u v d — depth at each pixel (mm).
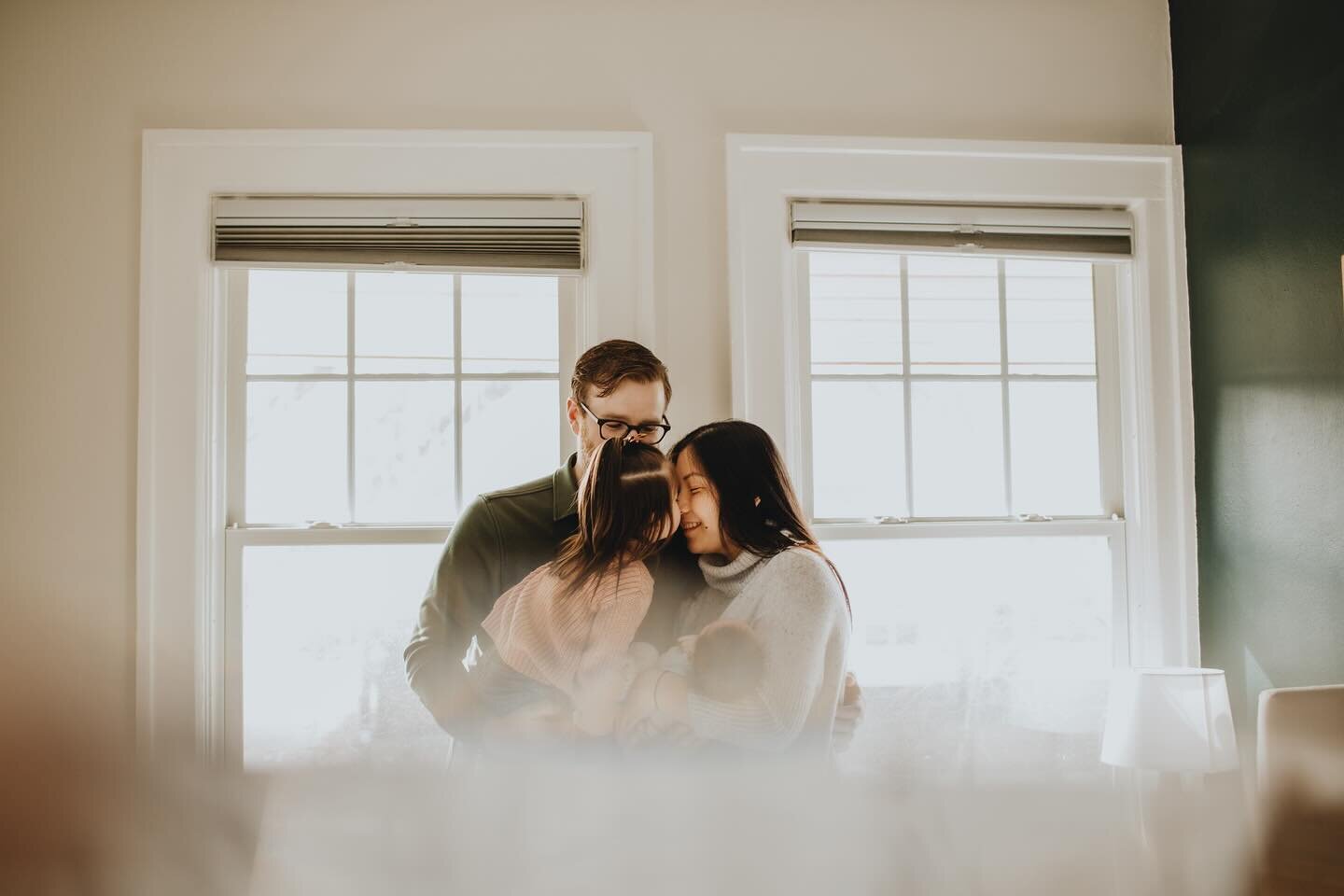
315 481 2764
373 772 2701
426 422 2789
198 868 2615
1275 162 2553
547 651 1971
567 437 2797
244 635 2717
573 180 2785
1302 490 2480
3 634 2625
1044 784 2834
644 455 2023
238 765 2691
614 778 1891
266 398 2768
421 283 2809
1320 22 2402
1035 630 2881
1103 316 2932
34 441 2660
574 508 2254
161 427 2668
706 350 2779
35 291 2688
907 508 2881
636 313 2770
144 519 2643
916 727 2850
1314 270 2432
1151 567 2855
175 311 2693
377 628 2744
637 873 1864
